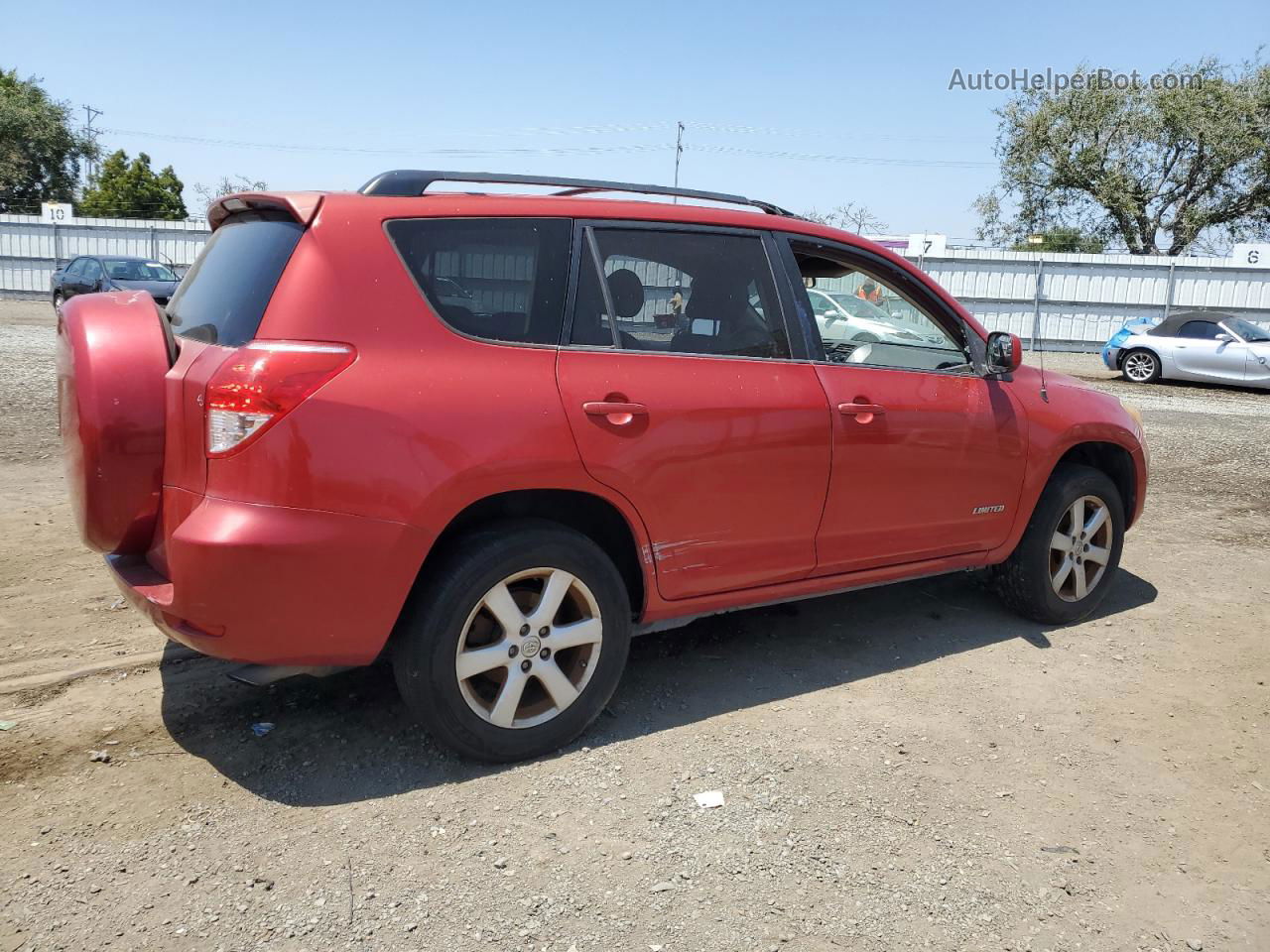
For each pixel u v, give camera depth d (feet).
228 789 10.22
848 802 10.44
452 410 9.92
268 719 11.74
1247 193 118.62
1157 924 8.69
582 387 10.77
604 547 12.14
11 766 10.48
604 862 9.23
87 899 8.42
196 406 9.36
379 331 9.77
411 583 9.85
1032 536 15.49
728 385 11.87
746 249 12.59
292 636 9.50
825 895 8.87
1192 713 12.98
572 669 11.35
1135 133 118.52
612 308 11.32
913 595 17.49
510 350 10.52
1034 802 10.61
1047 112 121.70
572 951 8.03
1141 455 16.89
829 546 13.02
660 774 10.87
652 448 11.14
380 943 8.02
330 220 9.87
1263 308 82.79
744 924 8.45
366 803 10.06
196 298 11.02
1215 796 10.89
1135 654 15.02
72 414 9.95
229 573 9.16
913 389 13.64
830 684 13.48
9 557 17.16
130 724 11.48
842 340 13.32
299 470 9.21
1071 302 86.43
